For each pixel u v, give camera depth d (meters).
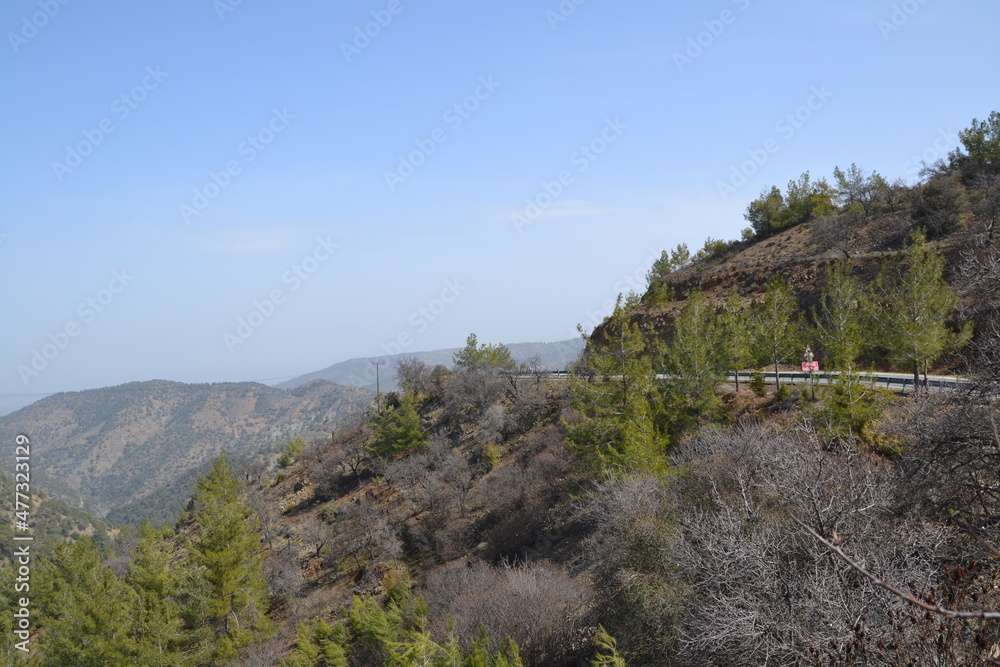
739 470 15.29
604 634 15.03
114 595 33.75
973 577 8.09
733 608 10.21
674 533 15.87
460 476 43.66
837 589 9.55
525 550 31.92
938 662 6.75
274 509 55.38
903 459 12.64
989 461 11.14
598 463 28.80
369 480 53.88
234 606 36.53
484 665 16.25
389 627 24.36
